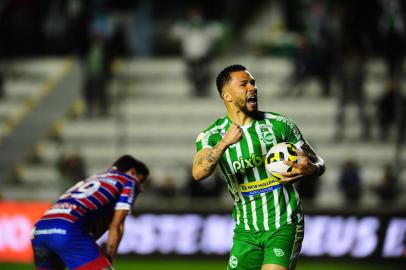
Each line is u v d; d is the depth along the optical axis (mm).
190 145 62281
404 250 45094
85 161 61031
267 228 23562
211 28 68500
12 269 46125
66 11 71875
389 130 61000
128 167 27594
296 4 70750
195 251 45844
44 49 72750
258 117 23688
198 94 66000
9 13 71500
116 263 46125
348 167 53312
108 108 65250
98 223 26562
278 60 67438
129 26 70812
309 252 45281
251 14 76562
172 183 53656
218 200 51344
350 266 45094
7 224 47125
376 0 63812
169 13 76000
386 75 64000
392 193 53125
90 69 62844
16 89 68812
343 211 45344
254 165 23375
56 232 25594
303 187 51219
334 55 62906
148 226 46188
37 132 64688
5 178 61062
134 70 68875
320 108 63062
